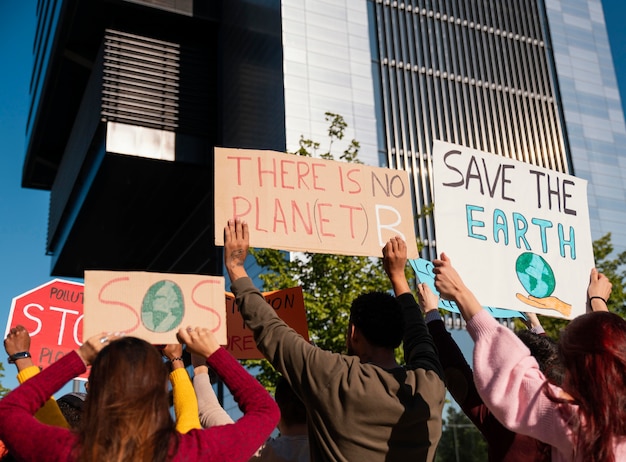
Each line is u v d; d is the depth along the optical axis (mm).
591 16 36812
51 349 4043
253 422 1950
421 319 2816
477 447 23547
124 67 34438
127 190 37906
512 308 3684
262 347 2494
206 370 3115
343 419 2336
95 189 37531
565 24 35531
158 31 36500
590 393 1829
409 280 16531
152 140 33906
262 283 25250
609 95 35156
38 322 4055
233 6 34812
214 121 35625
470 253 3684
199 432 1873
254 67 31281
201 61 36656
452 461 23469
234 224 2746
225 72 35000
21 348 2465
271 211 3408
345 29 30141
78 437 1734
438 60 31391
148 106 34406
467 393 2680
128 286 2822
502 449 2469
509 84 32500
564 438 1887
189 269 42250
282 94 27859
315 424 2398
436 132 29938
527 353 2029
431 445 2438
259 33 31203
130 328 2756
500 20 33719
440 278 2211
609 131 34250
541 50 34219
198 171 35500
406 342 2758
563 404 1902
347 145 27984
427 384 2455
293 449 3180
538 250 3879
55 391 1945
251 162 3455
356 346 2635
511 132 31641
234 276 2662
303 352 2426
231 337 4188
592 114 34094
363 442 2320
